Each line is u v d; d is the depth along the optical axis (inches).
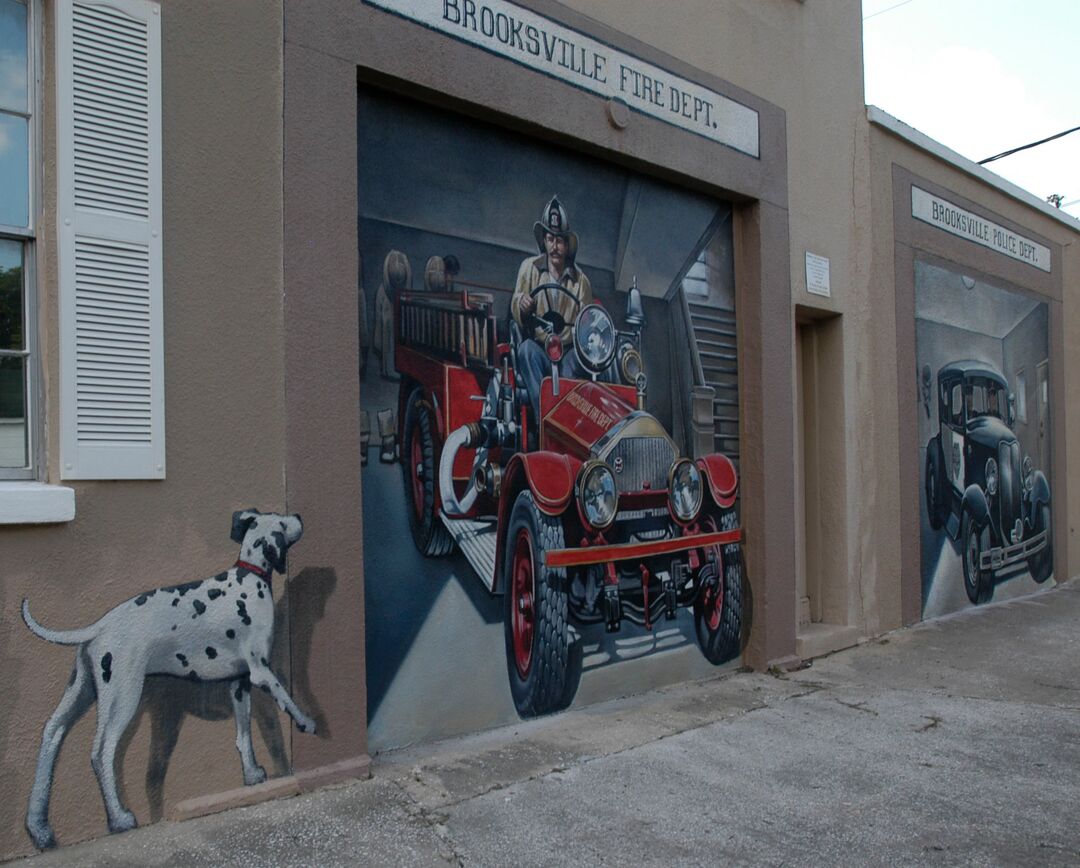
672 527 253.6
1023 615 381.4
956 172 388.2
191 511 153.3
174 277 152.8
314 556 167.2
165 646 149.7
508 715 209.5
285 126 166.1
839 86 316.8
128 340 147.5
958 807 175.2
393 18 183.3
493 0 203.0
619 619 237.6
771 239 281.0
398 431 191.2
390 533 188.9
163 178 152.1
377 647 185.9
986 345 409.7
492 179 212.4
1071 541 488.7
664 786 179.6
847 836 161.2
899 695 252.8
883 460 333.1
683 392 259.9
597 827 159.9
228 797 154.8
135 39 149.5
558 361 225.3
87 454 142.6
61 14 143.2
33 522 136.0
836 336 314.7
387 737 187.2
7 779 134.6
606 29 230.4
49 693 138.4
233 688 156.8
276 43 165.6
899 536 340.8
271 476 162.6
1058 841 161.6
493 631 206.7
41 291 143.5
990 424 410.6
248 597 158.6
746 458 277.7
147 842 142.2
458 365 203.3
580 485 228.4
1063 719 232.2
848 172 320.2
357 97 185.8
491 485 207.8
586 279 234.1
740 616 274.8
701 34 259.6
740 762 195.3
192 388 154.0
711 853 152.6
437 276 200.5
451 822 157.6
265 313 162.7
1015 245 437.4
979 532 397.7
